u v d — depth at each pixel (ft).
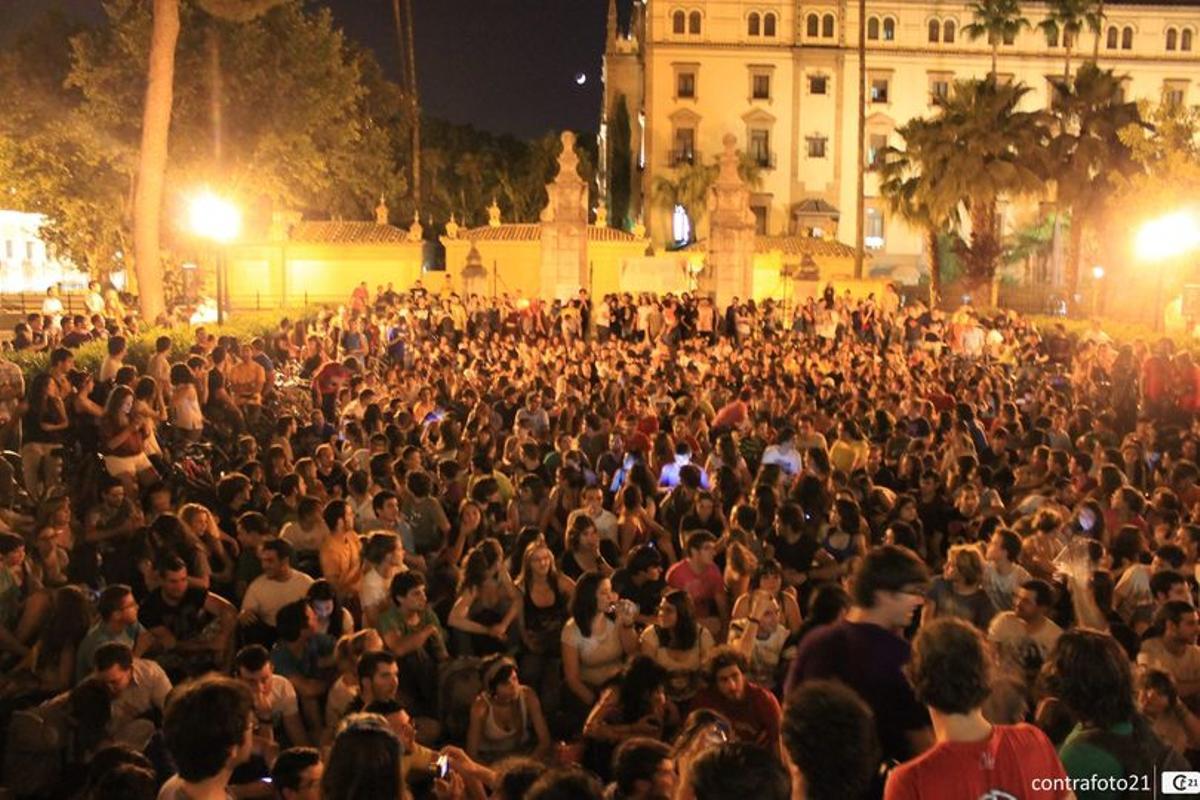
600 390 56.90
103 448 36.88
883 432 47.67
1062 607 24.67
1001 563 24.84
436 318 110.11
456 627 25.50
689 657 22.18
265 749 18.86
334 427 51.78
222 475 38.17
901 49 226.99
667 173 227.40
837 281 154.71
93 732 18.61
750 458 44.68
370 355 85.15
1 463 33.63
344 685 20.86
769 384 57.77
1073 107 135.54
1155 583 22.09
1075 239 135.74
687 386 59.16
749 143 228.22
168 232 133.28
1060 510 30.94
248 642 24.91
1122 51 230.27
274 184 128.98
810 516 30.58
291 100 124.88
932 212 141.08
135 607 22.68
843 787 10.52
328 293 149.89
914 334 107.34
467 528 30.07
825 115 227.61
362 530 31.53
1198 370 57.62
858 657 13.64
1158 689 17.60
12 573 24.72
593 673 23.56
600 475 39.58
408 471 35.06
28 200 136.87
